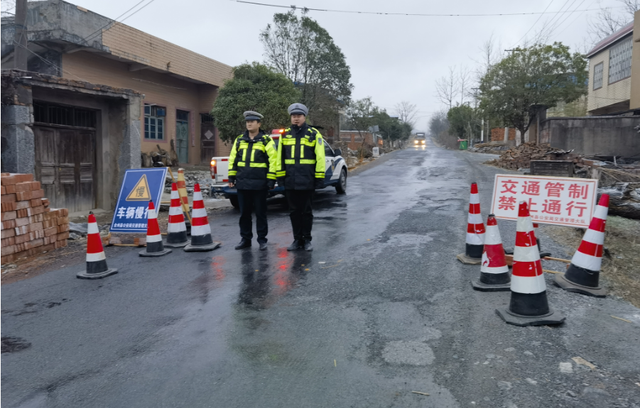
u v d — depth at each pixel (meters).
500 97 28.27
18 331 3.99
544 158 18.22
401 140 73.19
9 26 16.06
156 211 7.25
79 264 6.29
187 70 20.91
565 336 3.50
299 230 6.41
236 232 8.04
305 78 24.56
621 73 24.73
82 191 11.16
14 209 6.66
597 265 4.45
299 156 6.12
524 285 3.79
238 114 19.22
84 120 11.13
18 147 8.98
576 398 2.70
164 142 20.81
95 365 3.32
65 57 15.90
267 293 4.66
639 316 3.88
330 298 4.46
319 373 3.07
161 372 3.17
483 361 3.15
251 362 3.25
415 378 2.97
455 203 10.38
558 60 27.38
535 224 5.52
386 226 7.97
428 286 4.71
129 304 4.54
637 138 20.30
